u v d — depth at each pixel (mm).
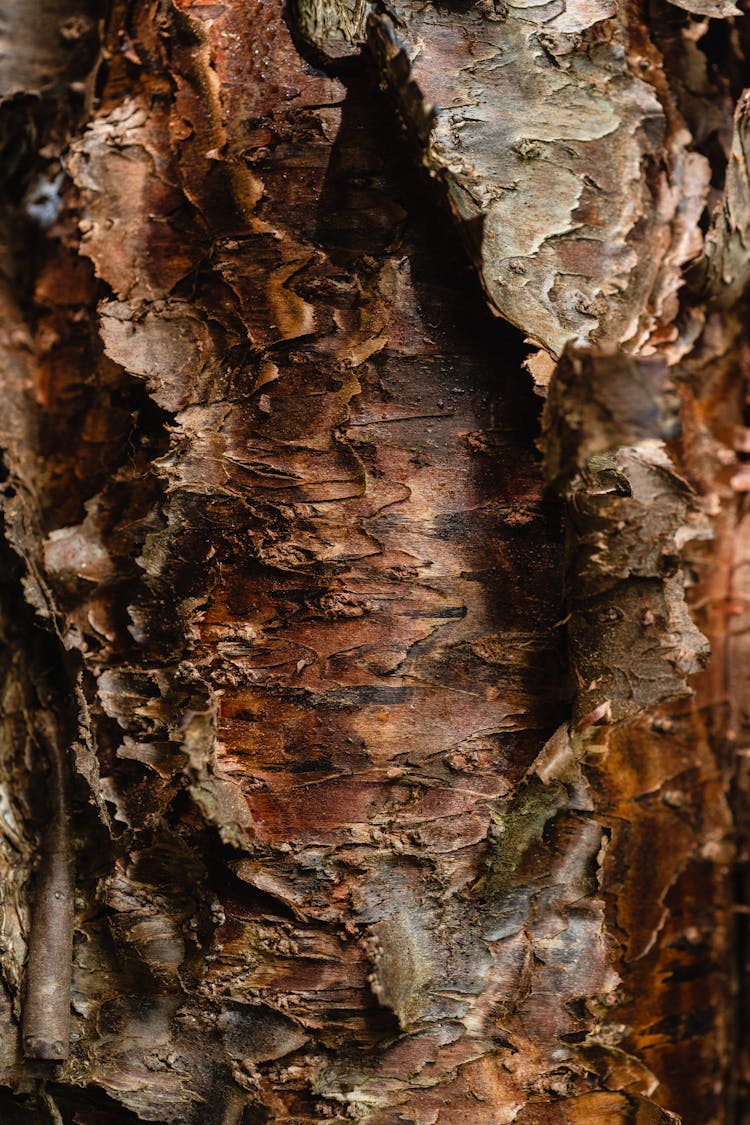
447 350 503
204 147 510
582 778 500
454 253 502
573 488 490
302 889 495
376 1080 493
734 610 552
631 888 515
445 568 501
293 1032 493
